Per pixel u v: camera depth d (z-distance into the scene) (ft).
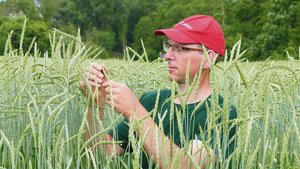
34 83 11.39
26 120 11.52
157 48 239.71
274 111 11.85
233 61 9.11
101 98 11.02
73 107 11.19
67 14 270.26
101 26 282.36
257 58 165.27
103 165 9.82
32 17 242.78
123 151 11.84
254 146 11.15
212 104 8.48
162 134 7.76
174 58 10.86
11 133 11.46
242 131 8.28
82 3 275.18
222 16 189.78
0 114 11.62
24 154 11.17
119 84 9.91
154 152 9.21
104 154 10.06
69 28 252.83
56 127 11.01
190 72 10.75
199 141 9.14
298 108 13.43
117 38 285.02
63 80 11.02
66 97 10.84
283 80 15.21
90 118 11.07
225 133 8.77
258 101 11.85
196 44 10.71
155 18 244.83
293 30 158.92
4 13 232.12
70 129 11.03
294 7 160.66
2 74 11.85
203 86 10.76
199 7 217.56
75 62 10.89
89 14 278.87
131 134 7.72
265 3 169.99
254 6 175.83
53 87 12.99
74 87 11.34
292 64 13.43
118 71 15.52
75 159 10.70
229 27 182.39
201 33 10.75
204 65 10.67
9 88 12.43
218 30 11.08
